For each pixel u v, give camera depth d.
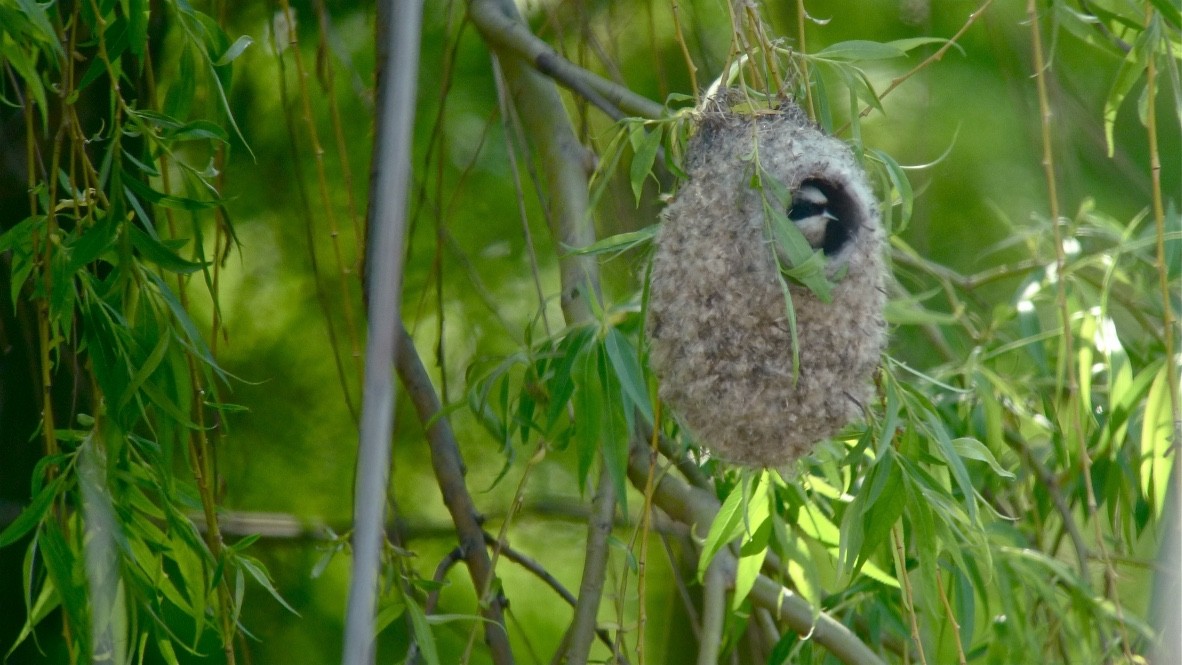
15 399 6.60
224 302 7.10
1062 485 6.58
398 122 6.06
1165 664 6.41
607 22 6.71
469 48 7.20
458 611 7.32
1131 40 6.38
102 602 6.27
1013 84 6.91
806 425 6.21
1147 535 6.66
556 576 7.55
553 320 7.18
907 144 7.42
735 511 6.32
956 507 6.27
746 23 6.31
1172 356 6.30
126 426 6.30
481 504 7.27
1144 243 6.45
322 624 6.97
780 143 6.22
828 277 6.20
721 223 6.21
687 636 6.74
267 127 6.91
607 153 6.30
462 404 6.41
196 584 6.34
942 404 6.57
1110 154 6.34
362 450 6.02
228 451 6.86
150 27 6.57
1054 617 6.52
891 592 6.47
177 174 6.71
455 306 7.08
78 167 6.53
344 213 6.95
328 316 6.53
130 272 6.29
